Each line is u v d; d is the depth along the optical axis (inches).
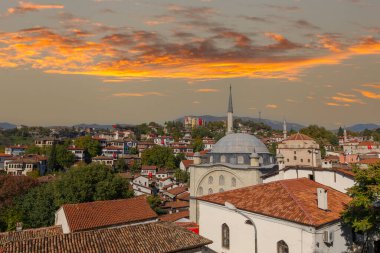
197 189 2292.1
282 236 1019.3
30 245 905.5
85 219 1456.7
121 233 1023.0
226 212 1211.2
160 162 5905.5
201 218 1318.9
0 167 5359.3
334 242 1001.5
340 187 1299.2
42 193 2204.7
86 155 6476.4
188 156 6348.4
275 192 1181.1
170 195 3545.8
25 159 5049.2
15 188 2493.8
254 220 1109.7
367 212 946.7
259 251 1081.4
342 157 4704.7
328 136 7283.5
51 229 1435.8
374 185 924.0
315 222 939.3
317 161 4515.3
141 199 1717.5
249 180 2087.8
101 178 2255.2
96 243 948.6
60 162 5551.2
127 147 7647.6
